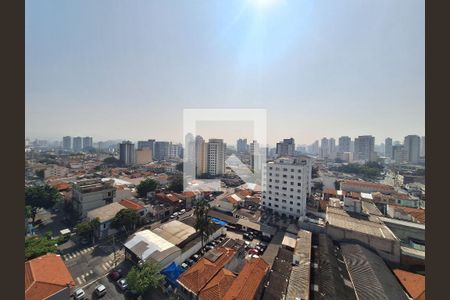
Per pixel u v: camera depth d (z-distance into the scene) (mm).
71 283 17078
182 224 32031
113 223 31375
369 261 23656
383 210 46156
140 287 18734
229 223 37500
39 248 21891
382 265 24016
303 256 25109
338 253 27156
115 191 41656
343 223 31516
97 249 28047
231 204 42750
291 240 29875
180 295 19969
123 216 31641
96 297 19766
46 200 37938
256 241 31953
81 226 29297
